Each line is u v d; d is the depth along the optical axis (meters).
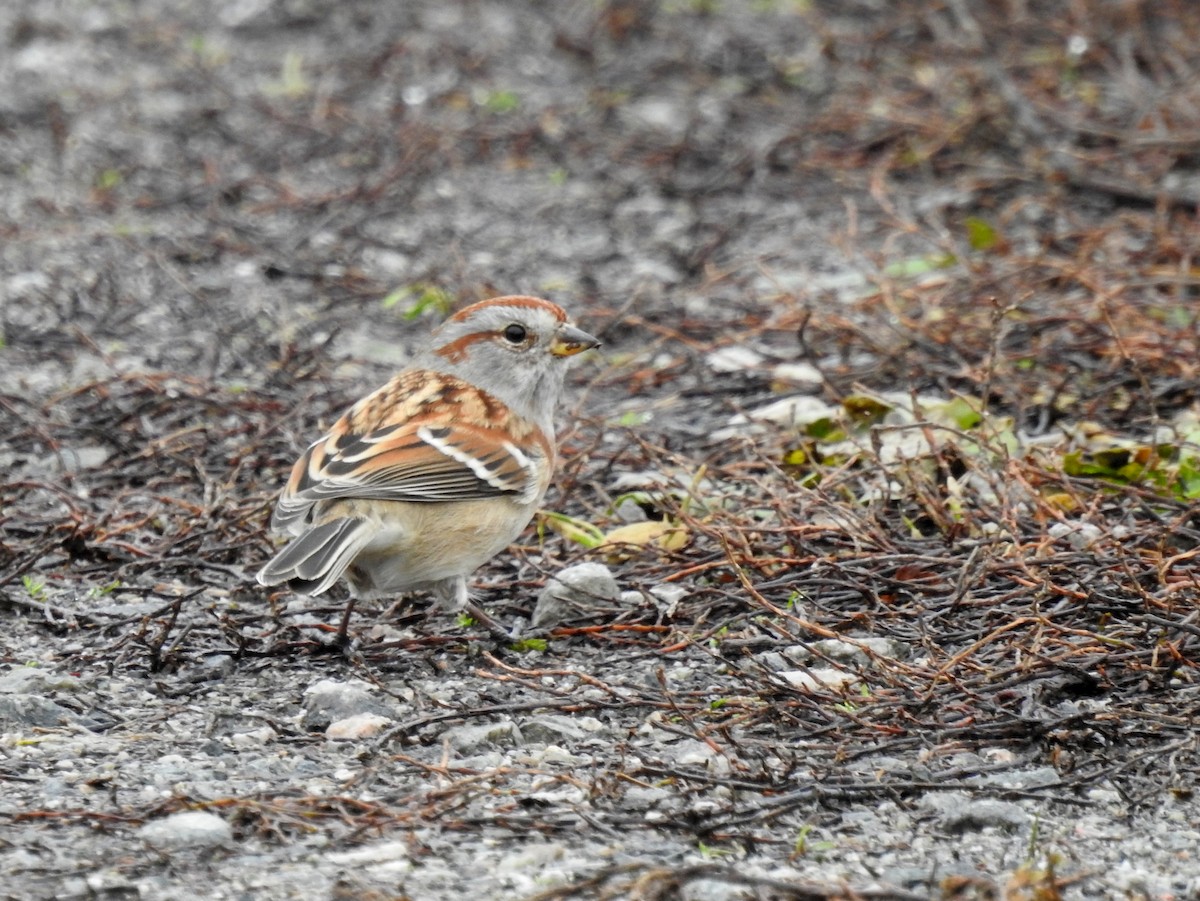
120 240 18.75
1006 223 18.22
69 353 15.45
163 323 16.36
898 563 10.27
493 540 9.66
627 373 14.77
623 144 21.61
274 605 10.10
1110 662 9.07
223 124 22.92
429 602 10.45
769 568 10.48
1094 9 23.38
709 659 9.58
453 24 26.98
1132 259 16.52
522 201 20.16
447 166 21.36
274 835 7.45
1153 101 20.78
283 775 8.12
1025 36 23.41
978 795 7.86
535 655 9.72
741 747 8.37
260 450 12.73
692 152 21.08
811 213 19.28
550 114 22.61
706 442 13.01
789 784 7.96
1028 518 10.86
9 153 21.80
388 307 16.75
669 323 15.94
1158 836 7.59
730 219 19.14
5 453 12.99
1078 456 11.62
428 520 9.38
